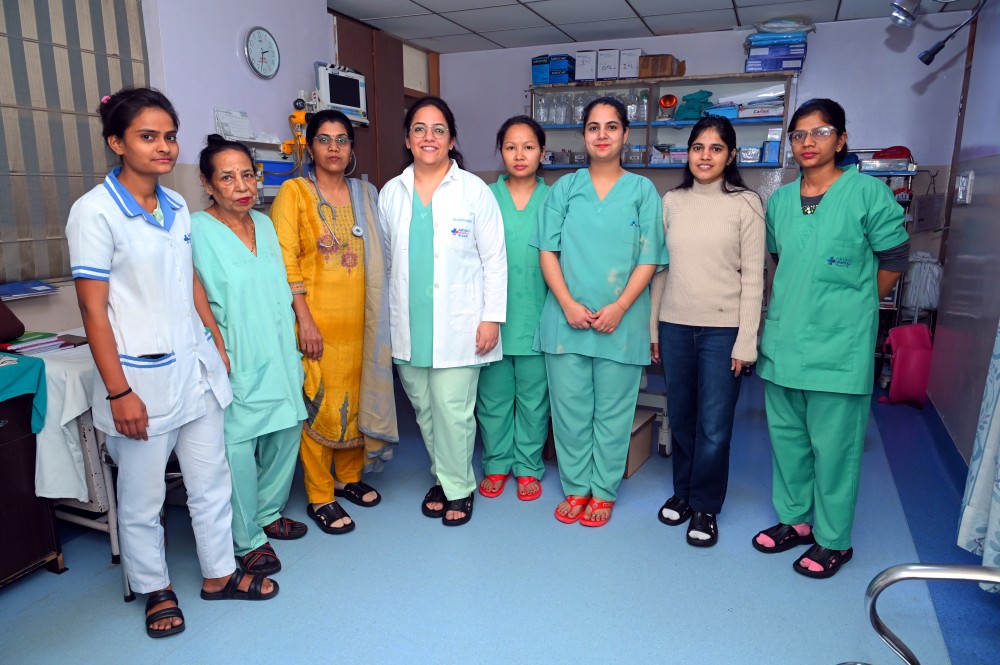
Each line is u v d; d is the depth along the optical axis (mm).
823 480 2100
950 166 4785
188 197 3318
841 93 4980
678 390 2352
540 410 2635
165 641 1811
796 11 4633
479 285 2365
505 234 2488
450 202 2289
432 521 2484
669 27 5062
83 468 2076
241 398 1983
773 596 2012
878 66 4863
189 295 1799
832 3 4426
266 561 2117
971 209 3059
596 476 2469
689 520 2492
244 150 1972
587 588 2049
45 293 2600
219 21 3439
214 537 1946
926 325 4297
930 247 4855
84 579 2121
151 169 1619
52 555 2119
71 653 1764
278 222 2205
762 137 5316
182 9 3221
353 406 2402
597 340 2293
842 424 2045
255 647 1785
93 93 2861
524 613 1925
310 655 1753
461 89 5988
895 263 1996
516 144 2416
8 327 2193
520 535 2379
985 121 2941
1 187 2543
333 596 2012
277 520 2365
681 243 2234
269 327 2033
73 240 1573
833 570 2117
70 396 1962
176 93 3219
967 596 2008
